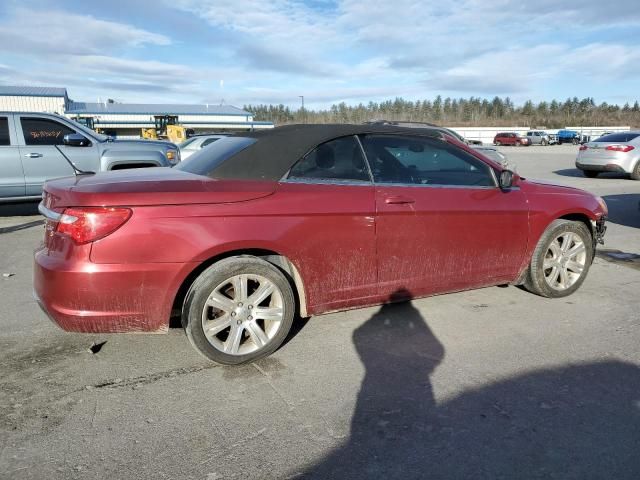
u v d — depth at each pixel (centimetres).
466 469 229
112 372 318
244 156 338
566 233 448
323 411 275
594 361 333
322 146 351
